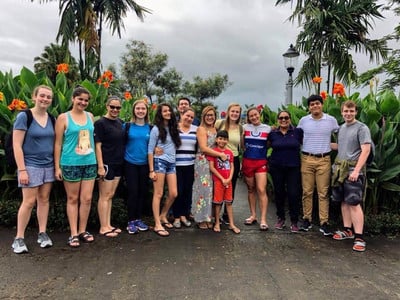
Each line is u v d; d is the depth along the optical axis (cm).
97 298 275
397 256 377
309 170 448
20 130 350
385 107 503
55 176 379
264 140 472
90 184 394
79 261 347
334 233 446
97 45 1325
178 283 303
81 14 1337
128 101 663
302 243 414
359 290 295
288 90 939
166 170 449
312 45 1265
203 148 452
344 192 412
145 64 2269
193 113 464
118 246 392
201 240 420
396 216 468
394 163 471
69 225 435
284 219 478
